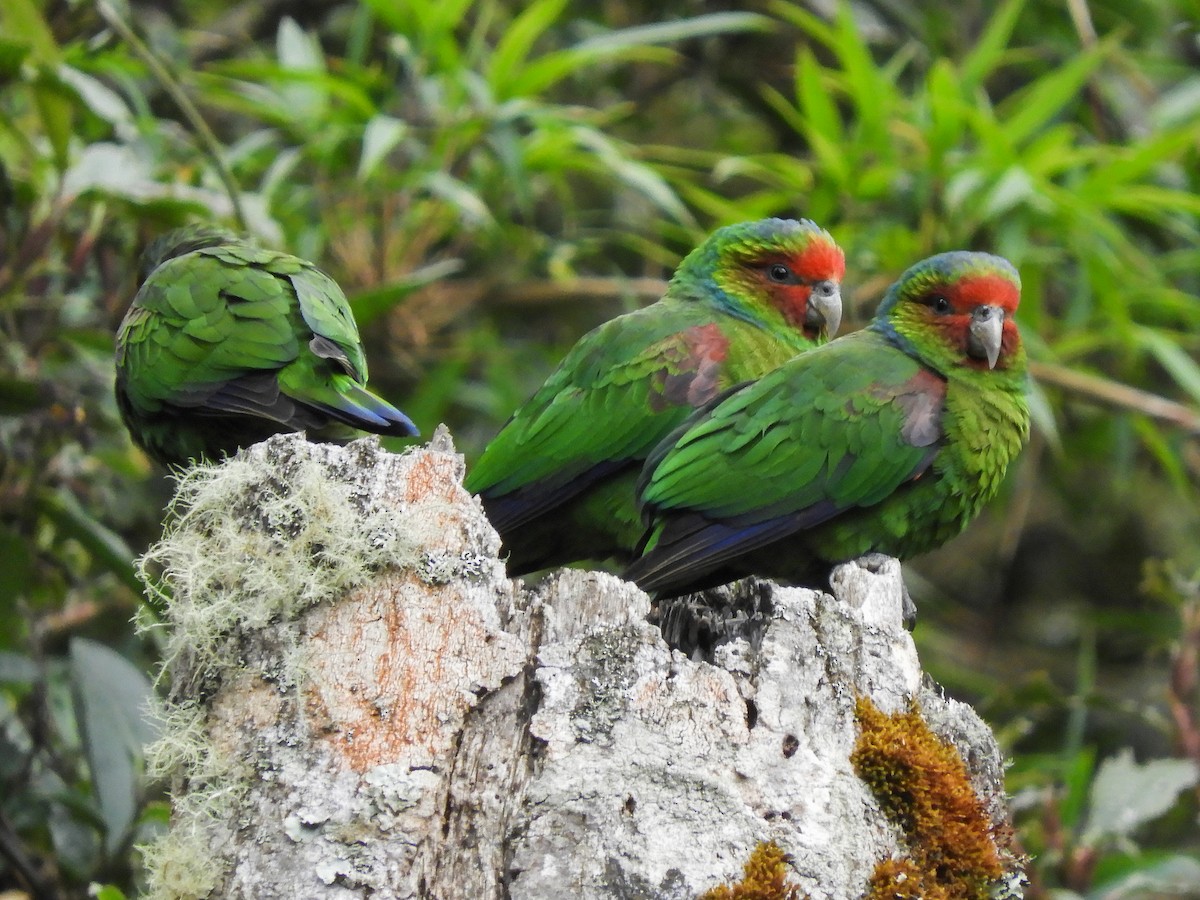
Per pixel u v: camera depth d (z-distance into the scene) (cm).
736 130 1783
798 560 980
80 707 998
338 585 587
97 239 1177
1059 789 1175
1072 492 1697
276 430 938
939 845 593
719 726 583
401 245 1353
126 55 1270
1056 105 1360
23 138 1148
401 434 875
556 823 555
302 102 1386
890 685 613
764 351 1115
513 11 1709
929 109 1426
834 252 1145
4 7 1096
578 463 1082
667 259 1523
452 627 583
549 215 1638
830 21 1684
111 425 1166
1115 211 1521
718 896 548
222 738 578
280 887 552
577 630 595
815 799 577
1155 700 1579
